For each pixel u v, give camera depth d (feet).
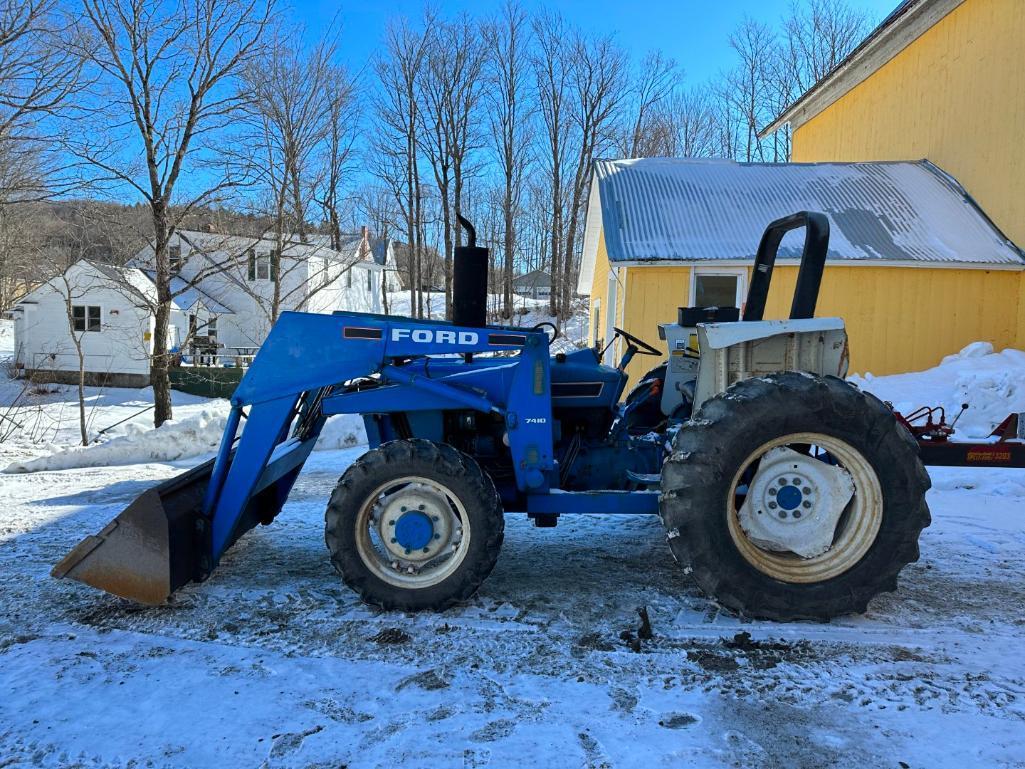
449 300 106.63
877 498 10.35
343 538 10.87
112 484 21.83
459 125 113.50
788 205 39.19
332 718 7.97
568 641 9.96
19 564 13.60
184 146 37.73
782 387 10.33
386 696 8.46
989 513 16.89
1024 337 35.19
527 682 8.79
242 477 11.77
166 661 9.42
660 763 7.11
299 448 14.23
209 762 7.18
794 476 10.66
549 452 11.57
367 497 10.90
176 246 54.34
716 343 10.96
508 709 8.14
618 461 12.95
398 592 10.91
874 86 51.31
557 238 121.90
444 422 12.59
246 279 88.17
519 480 11.58
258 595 11.77
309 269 88.69
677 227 37.04
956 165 41.52
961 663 9.27
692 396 13.73
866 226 37.14
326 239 64.03
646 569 13.15
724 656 9.45
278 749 7.38
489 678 8.89
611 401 12.88
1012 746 7.39
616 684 8.72
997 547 14.32
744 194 40.50
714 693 8.49
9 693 8.57
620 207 38.91
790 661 9.31
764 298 13.26
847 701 8.31
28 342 80.64
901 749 7.36
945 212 38.32
